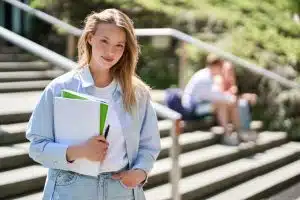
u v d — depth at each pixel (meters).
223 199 7.75
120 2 15.09
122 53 3.34
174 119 6.16
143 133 3.49
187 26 14.41
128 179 3.30
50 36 15.77
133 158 3.41
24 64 10.73
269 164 9.53
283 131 11.58
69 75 3.37
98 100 3.23
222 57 10.61
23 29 16.05
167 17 14.77
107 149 3.28
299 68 13.01
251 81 12.16
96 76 3.38
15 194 5.96
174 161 6.26
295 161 10.45
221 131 9.94
